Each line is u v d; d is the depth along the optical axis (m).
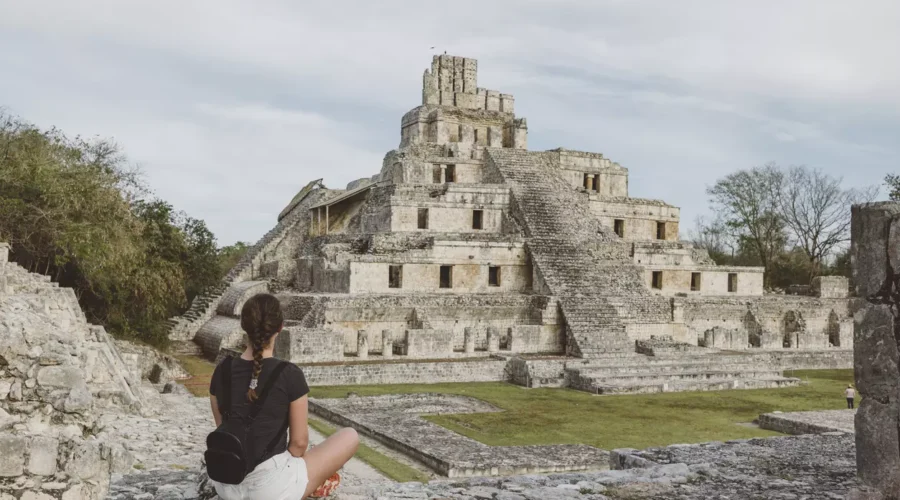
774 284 74.00
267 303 6.44
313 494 7.54
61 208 36.72
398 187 48.78
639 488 9.67
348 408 28.42
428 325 41.19
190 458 15.90
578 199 53.38
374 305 41.56
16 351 10.59
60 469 9.65
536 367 37.66
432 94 57.97
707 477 10.29
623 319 45.16
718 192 73.50
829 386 37.81
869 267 7.79
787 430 25.02
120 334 41.09
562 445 22.06
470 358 40.19
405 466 20.08
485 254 46.09
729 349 46.47
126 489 9.26
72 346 14.02
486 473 18.89
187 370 40.75
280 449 6.40
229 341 44.59
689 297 50.75
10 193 36.25
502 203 50.59
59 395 10.81
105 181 41.38
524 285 46.97
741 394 34.84
